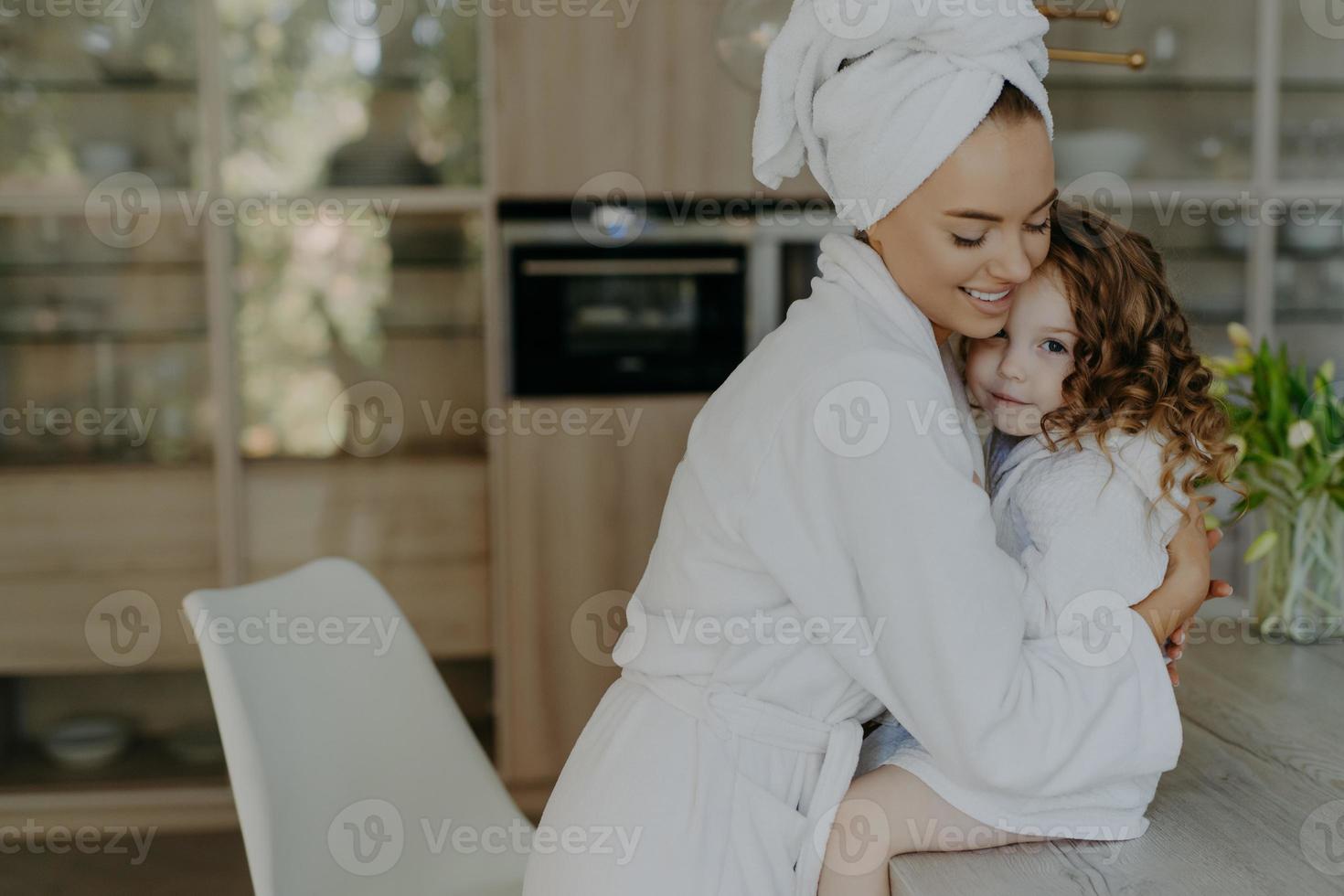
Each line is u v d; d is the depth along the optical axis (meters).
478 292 2.91
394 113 2.83
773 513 0.94
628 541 2.68
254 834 1.05
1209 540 1.10
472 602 2.75
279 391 2.88
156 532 2.70
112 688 2.94
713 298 2.69
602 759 0.98
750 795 0.94
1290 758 1.14
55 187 2.65
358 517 2.73
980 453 1.06
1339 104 3.13
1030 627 0.96
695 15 2.62
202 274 2.87
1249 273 3.03
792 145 1.03
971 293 0.95
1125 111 3.06
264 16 2.79
